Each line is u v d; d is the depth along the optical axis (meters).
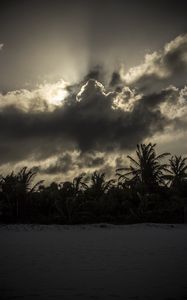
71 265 9.76
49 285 6.97
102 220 36.78
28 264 9.99
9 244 16.94
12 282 7.28
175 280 7.45
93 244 16.81
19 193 36.78
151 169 41.53
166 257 11.61
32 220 36.44
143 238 20.73
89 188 40.94
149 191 40.62
